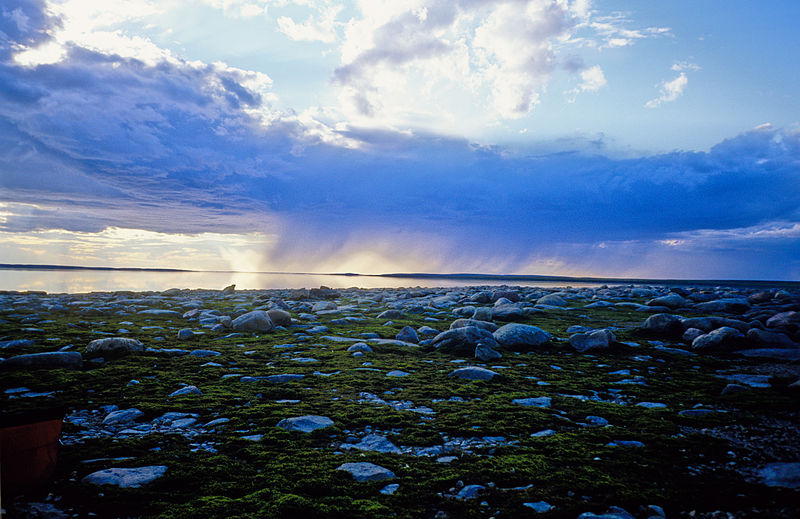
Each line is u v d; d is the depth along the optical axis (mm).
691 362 16609
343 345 19172
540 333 19500
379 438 8898
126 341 16281
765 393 12094
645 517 6016
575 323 26031
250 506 6043
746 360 16828
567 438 8891
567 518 5914
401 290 57875
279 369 14703
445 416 10289
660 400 11867
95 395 11398
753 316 24938
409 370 15102
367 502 6266
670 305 31812
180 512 5840
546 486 6801
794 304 28609
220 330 22438
